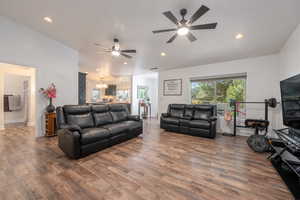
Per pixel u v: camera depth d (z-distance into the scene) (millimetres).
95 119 3365
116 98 9531
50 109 3508
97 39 3359
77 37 3352
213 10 2119
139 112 8188
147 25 2674
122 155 2611
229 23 2453
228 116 4246
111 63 5305
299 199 1454
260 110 3936
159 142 3422
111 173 1983
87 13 2416
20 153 2584
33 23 2990
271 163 2318
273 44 3178
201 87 5180
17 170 2004
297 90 1896
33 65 3316
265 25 2477
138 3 2092
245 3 1966
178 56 4285
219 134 4312
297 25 2426
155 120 7172
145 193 1590
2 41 2838
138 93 8258
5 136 3627
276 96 3650
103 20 2580
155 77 8672
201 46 3496
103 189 1643
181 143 3354
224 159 2480
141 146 3121
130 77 8094
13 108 5352
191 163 2322
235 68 4328
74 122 2963
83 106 3297
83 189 1632
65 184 1713
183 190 1648
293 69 2666
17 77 5469
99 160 2387
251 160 2443
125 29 2840
